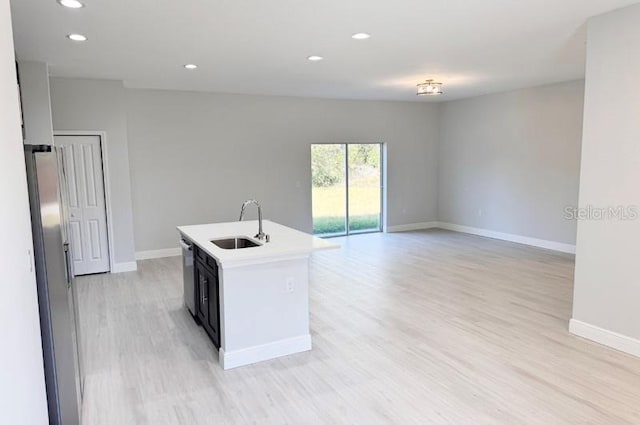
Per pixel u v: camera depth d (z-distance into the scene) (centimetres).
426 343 380
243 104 761
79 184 602
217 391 307
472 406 283
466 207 912
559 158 719
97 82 596
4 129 160
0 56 161
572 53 480
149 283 574
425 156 962
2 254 141
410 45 437
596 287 372
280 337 358
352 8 328
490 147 843
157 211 712
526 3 324
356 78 617
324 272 619
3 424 128
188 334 407
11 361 144
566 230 720
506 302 484
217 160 749
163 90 698
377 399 294
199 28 371
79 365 287
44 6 313
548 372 326
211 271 363
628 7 333
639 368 329
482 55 485
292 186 821
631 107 338
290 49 447
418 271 620
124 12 328
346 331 408
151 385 316
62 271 245
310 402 291
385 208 930
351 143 877
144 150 693
